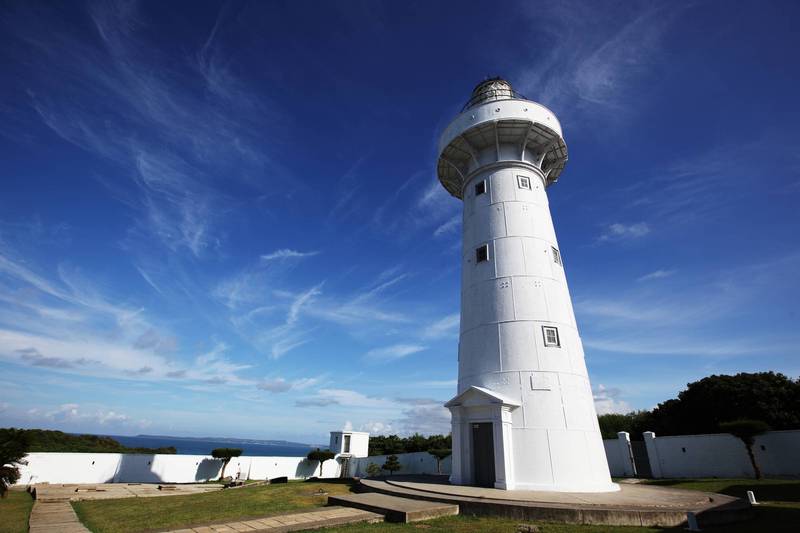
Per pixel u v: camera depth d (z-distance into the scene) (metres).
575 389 17.78
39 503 16.55
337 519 11.44
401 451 43.97
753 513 12.58
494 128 21.52
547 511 11.84
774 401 28.28
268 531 10.27
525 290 19.22
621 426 36.34
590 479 16.28
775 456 22.17
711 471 23.75
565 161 24.25
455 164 24.19
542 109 21.75
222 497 17.72
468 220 22.50
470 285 20.91
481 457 17.38
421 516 11.98
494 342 18.81
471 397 17.75
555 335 18.52
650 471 25.98
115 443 39.31
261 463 32.94
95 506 15.67
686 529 10.77
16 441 17.94
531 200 21.28
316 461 35.50
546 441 16.52
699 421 31.19
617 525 11.34
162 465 28.69
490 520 11.96
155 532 10.17
